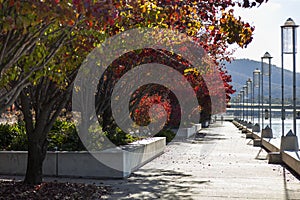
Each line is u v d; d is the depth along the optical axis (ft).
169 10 36.45
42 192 41.78
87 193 42.68
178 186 48.11
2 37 26.40
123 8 34.19
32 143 45.50
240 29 38.83
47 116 45.37
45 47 31.58
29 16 21.98
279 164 68.85
